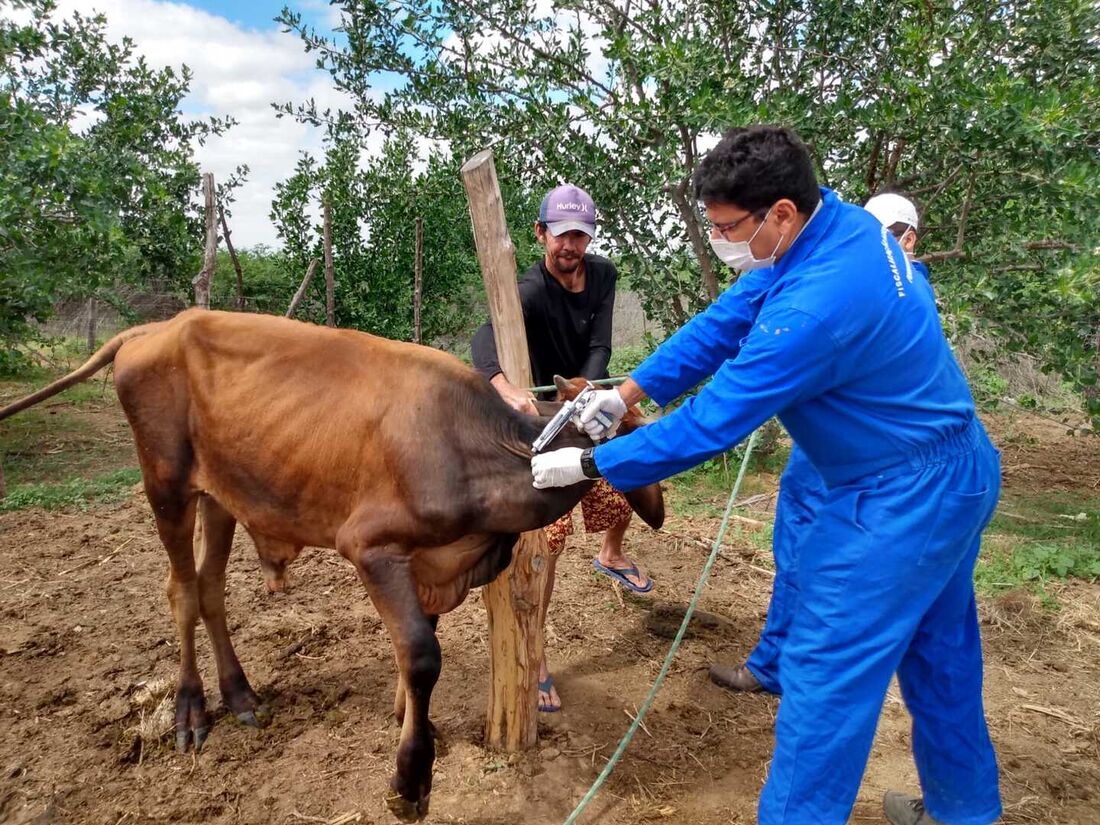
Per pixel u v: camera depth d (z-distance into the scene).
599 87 6.65
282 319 2.99
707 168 2.16
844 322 2.04
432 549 2.66
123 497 6.19
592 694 3.63
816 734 2.24
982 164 5.19
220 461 2.94
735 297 2.71
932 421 2.18
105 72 9.98
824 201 2.24
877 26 6.16
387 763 3.12
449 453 2.56
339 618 4.26
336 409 2.69
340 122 7.76
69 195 6.60
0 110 6.48
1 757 3.14
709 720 3.47
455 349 12.68
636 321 11.40
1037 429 8.42
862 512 2.21
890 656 2.22
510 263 2.93
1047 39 5.46
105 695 3.54
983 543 5.38
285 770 3.10
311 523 2.83
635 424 2.81
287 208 10.92
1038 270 5.27
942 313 5.11
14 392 9.73
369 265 11.10
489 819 2.86
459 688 3.63
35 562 4.95
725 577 4.90
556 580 4.76
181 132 10.48
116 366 3.13
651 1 6.63
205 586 3.36
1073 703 3.68
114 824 2.83
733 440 2.11
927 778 2.63
